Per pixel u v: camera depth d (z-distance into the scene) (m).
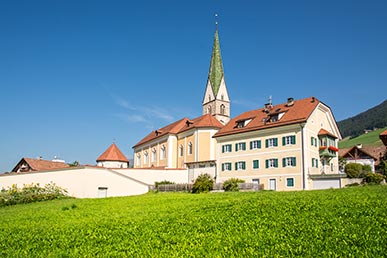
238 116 67.12
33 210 24.27
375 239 9.82
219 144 62.41
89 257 10.44
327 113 59.09
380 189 21.64
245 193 29.39
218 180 60.97
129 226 14.53
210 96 107.56
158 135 88.50
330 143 56.69
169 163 80.44
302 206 15.75
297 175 50.22
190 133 75.56
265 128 54.84
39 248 11.84
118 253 10.61
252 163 56.34
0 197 32.72
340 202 16.03
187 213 16.83
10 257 10.78
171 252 10.27
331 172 57.03
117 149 94.44
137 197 32.19
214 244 10.73
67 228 15.20
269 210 15.44
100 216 18.58
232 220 13.91
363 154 76.12
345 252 9.00
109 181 45.41
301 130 50.88
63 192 41.12
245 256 9.43
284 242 10.34
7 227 16.66
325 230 11.17
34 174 44.44
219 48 109.50
